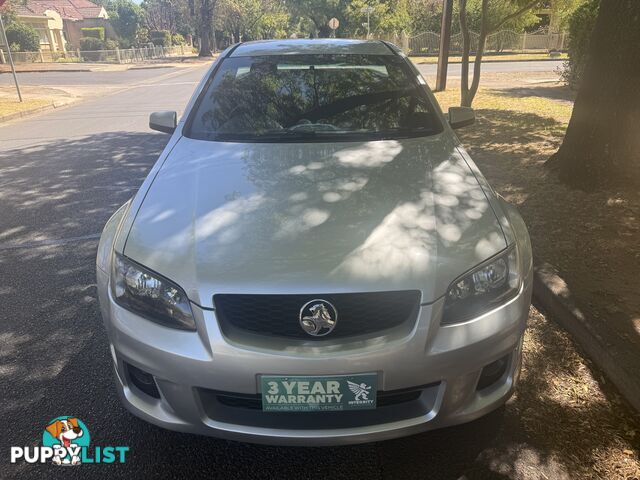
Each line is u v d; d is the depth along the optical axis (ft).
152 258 6.87
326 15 137.69
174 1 194.18
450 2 44.65
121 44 167.43
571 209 15.69
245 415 6.66
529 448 7.63
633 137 16.89
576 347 9.82
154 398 7.00
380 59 12.25
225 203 7.73
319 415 6.59
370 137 10.04
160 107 44.29
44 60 123.13
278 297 6.36
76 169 23.71
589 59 16.75
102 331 10.75
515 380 7.33
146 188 8.44
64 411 8.54
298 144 9.68
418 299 6.40
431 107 10.98
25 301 11.98
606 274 11.93
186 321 6.51
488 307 6.73
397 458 7.54
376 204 7.64
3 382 9.22
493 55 106.63
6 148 29.12
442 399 6.57
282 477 7.28
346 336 6.36
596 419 8.13
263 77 11.57
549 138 25.22
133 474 7.34
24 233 16.15
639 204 15.78
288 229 7.11
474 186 8.27
